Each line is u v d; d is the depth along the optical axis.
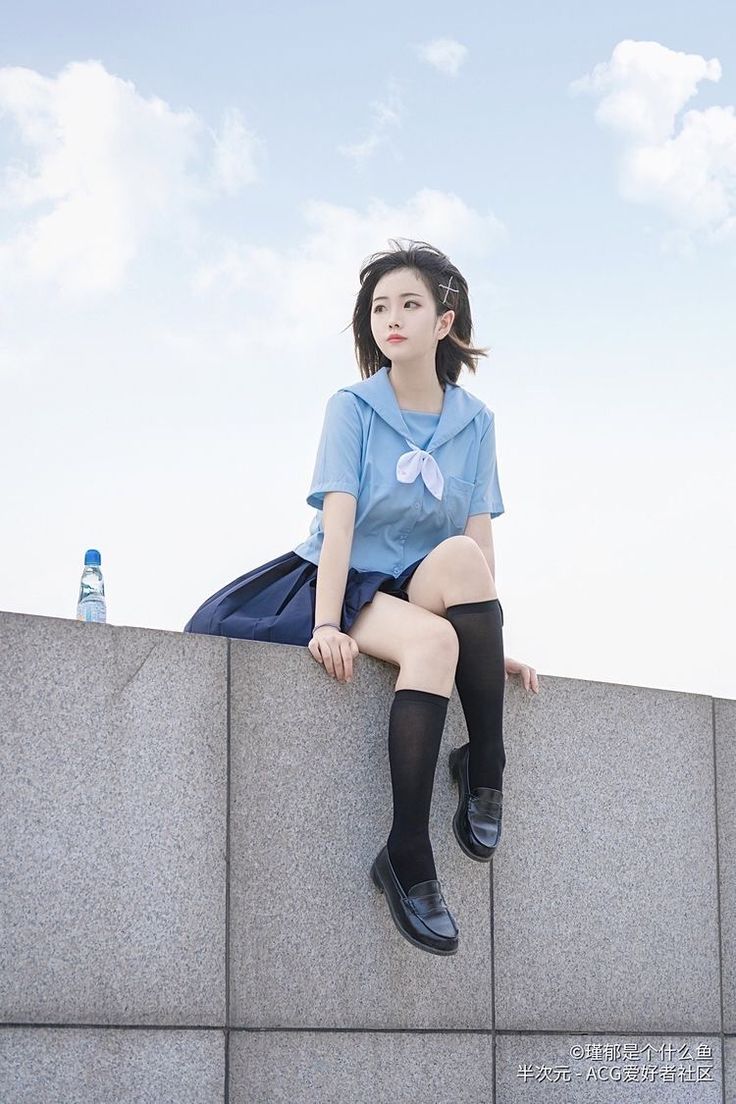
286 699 4.21
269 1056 4.04
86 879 3.78
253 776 4.12
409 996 4.36
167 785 3.95
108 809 3.84
